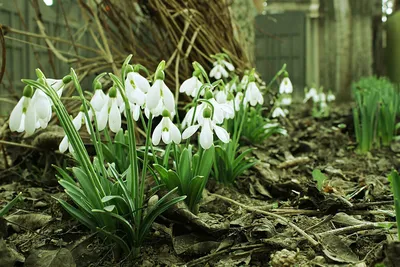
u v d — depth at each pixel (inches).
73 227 29.6
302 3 166.6
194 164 31.1
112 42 55.5
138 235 27.3
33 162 44.2
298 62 159.2
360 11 164.6
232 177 37.1
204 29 55.9
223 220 31.1
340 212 30.7
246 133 51.4
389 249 23.6
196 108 28.5
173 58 51.7
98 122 24.2
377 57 184.2
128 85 24.5
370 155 51.6
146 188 33.1
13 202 27.6
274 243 27.1
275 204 32.8
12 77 75.3
